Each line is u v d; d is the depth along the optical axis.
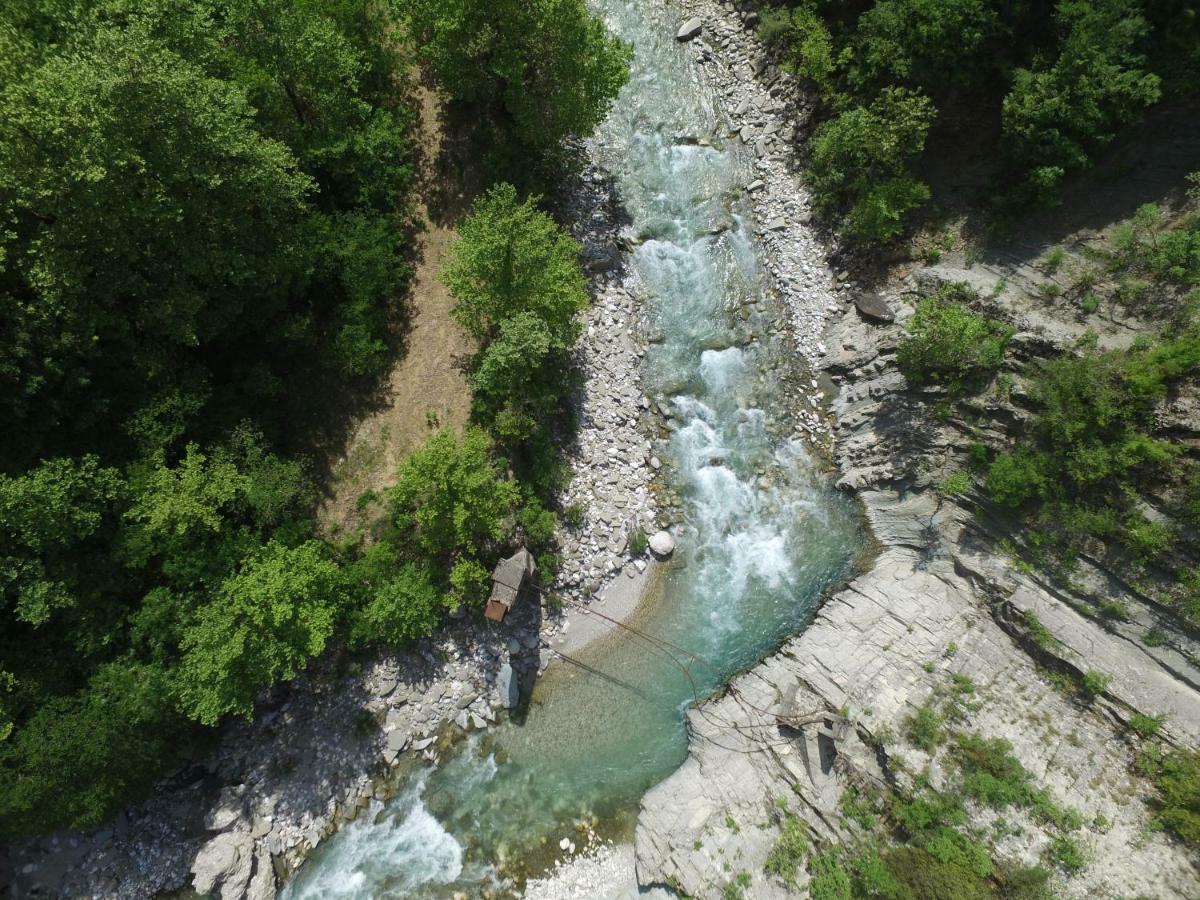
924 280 34.59
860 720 27.84
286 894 27.34
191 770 28.55
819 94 37.84
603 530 32.56
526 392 31.34
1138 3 27.83
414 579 28.55
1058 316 30.45
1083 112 29.16
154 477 24.86
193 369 26.91
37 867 26.55
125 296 25.39
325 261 29.78
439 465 27.23
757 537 33.59
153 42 22.45
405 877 27.88
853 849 25.89
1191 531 25.58
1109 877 23.45
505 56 31.00
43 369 23.23
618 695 31.11
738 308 37.34
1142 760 25.27
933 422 32.25
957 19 30.34
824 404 35.78
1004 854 24.30
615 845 28.61
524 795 29.42
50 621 24.70
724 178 39.59
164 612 25.14
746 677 30.83
